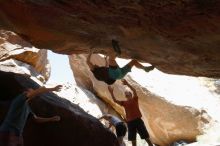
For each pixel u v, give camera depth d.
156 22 6.75
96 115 15.61
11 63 14.09
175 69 9.79
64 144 9.19
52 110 9.30
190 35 6.98
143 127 9.12
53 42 9.23
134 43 8.33
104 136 9.86
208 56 8.13
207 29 6.47
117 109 17.11
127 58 9.74
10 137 6.21
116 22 7.23
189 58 8.58
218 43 7.09
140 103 16.58
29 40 9.34
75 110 9.98
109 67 8.01
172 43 7.69
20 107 6.45
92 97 17.16
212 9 5.73
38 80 14.77
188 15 6.14
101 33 8.13
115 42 8.40
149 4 6.04
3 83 9.41
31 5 7.41
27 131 8.75
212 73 9.52
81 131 9.48
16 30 9.01
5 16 8.25
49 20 7.90
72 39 8.88
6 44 14.87
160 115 16.22
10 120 6.31
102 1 6.35
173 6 5.92
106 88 17.11
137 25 7.12
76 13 7.21
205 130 15.62
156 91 16.62
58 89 6.66
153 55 8.97
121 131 10.05
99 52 9.71
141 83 16.70
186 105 16.17
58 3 6.92
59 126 9.21
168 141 16.38
